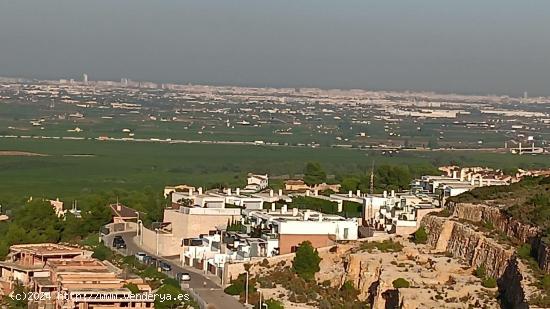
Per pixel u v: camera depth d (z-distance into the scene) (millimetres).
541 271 188000
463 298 193875
